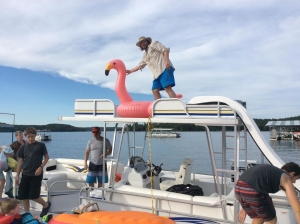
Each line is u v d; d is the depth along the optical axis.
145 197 4.15
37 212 5.37
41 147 5.07
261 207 3.08
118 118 4.33
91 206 4.09
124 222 3.52
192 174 5.67
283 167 3.21
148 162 5.59
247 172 3.20
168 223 3.51
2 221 3.70
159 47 4.82
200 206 3.86
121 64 5.04
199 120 3.80
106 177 6.22
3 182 5.62
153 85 5.04
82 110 4.75
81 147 31.41
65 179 6.10
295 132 38.03
